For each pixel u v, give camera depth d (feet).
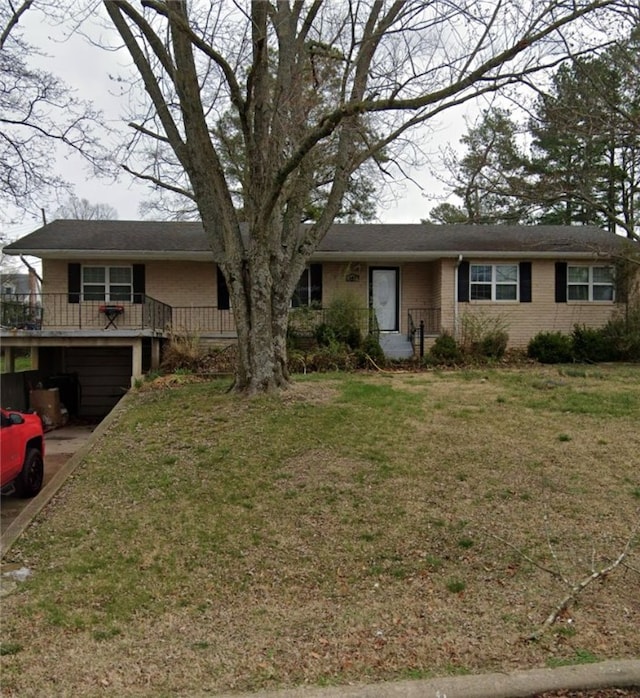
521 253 52.95
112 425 29.04
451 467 21.31
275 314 31.09
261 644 11.40
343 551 16.05
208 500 19.45
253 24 27.09
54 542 17.29
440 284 54.29
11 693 9.80
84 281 53.26
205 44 25.25
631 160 58.03
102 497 20.40
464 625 11.91
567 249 53.67
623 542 15.84
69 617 12.92
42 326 48.96
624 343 49.16
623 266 52.29
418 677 9.89
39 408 45.65
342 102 28.12
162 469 22.39
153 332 44.42
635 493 18.92
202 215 30.48
